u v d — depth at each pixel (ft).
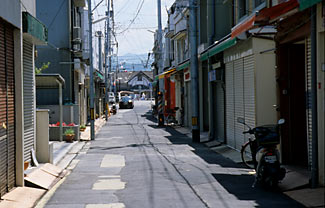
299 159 32.55
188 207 22.24
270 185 26.17
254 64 37.63
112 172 34.58
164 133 72.23
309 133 28.60
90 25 69.67
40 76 50.03
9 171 26.48
